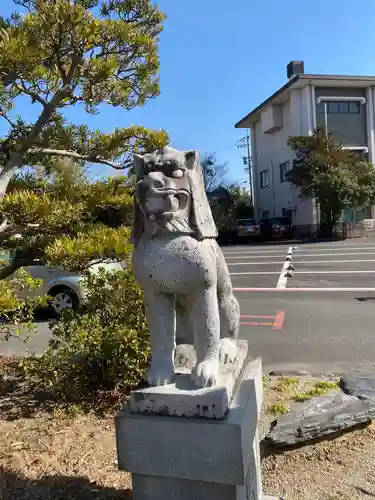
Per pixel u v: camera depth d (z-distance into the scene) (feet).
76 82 11.02
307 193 70.54
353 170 69.41
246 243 73.46
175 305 6.66
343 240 63.93
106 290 12.71
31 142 11.31
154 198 5.57
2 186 11.02
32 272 22.52
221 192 97.45
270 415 10.84
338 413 10.16
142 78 12.91
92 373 12.30
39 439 10.00
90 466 8.86
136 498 5.97
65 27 9.71
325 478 8.52
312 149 70.08
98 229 12.09
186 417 5.60
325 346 16.80
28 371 12.50
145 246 5.86
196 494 5.74
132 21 12.84
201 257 5.71
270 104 83.25
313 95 74.54
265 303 24.79
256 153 96.37
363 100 76.02
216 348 5.99
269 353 16.34
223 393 5.55
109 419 10.93
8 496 7.75
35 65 10.58
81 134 13.42
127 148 13.41
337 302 24.12
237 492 5.64
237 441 5.36
